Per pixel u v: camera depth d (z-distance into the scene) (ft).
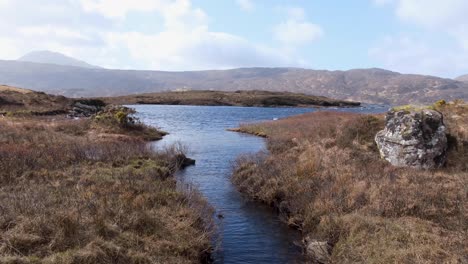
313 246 34.91
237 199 52.24
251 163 64.64
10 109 161.27
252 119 225.76
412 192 41.73
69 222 29.09
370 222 35.29
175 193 42.78
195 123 192.54
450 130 61.41
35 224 28.48
